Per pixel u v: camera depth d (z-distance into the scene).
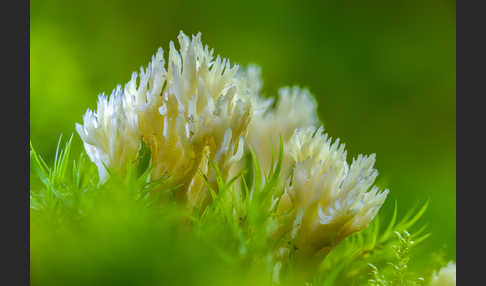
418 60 0.70
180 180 0.28
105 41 0.64
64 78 0.52
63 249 0.26
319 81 0.68
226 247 0.27
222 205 0.28
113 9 0.66
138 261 0.26
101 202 0.27
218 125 0.28
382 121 0.66
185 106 0.28
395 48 0.71
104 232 0.26
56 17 0.63
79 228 0.27
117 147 0.28
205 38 0.70
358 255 0.30
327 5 0.72
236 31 0.71
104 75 0.60
